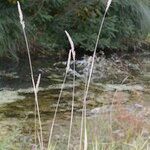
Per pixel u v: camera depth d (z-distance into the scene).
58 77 7.91
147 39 11.69
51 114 5.77
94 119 4.54
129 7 11.13
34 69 8.51
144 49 11.27
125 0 11.05
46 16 10.00
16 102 6.32
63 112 5.88
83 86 7.27
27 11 10.04
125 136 3.90
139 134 3.73
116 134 3.94
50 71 8.38
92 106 6.08
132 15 11.22
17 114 5.75
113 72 8.43
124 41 11.11
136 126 3.98
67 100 6.47
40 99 6.51
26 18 9.86
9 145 3.92
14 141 4.46
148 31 11.46
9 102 6.32
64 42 10.28
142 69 8.98
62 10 10.49
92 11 10.45
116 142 3.74
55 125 5.22
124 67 9.04
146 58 10.26
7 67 8.59
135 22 11.31
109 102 5.82
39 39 9.93
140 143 3.48
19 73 8.13
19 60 9.18
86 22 10.46
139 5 11.35
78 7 10.41
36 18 10.07
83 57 9.79
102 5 10.60
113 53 10.59
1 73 8.09
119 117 4.14
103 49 10.59
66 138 4.49
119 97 5.49
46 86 7.27
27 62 9.05
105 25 10.57
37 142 4.52
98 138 3.79
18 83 7.41
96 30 10.56
